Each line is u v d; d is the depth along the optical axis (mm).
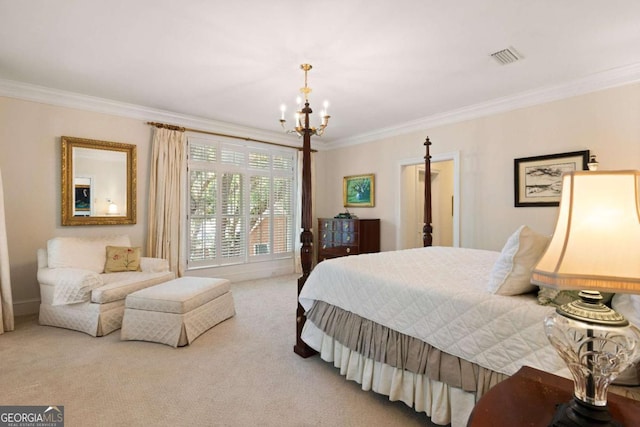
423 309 1800
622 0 2045
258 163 5625
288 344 2826
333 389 2131
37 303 3697
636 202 840
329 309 2371
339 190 6188
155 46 2668
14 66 3066
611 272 797
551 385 1068
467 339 1601
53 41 2594
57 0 2070
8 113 3512
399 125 5016
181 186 4688
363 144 5719
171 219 4543
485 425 875
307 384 2186
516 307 1483
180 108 4363
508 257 1613
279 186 5906
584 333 888
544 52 2740
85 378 2211
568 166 3400
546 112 3578
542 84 3436
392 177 5238
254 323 3334
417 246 5695
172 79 3363
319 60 2896
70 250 3400
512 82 3385
